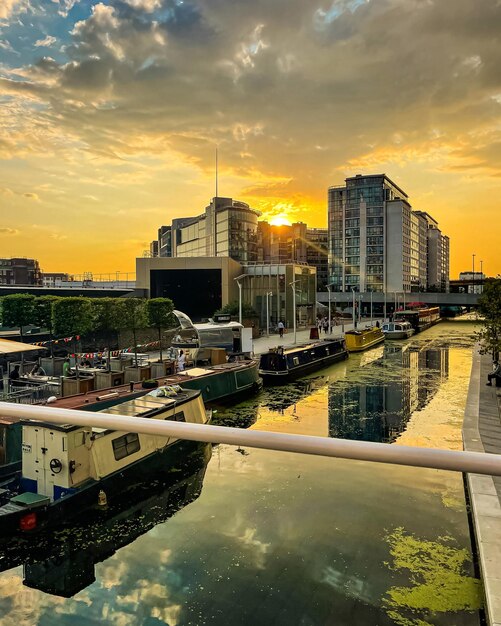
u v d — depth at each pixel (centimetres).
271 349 3269
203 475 1280
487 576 733
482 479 1095
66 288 5778
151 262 6462
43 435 1191
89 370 2422
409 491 1141
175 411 1585
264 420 2209
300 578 849
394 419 2222
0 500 1173
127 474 1262
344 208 14425
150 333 4212
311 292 7438
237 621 748
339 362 4112
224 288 6366
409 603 782
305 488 1161
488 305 2847
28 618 765
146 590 841
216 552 953
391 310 12350
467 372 3550
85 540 1052
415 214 15812
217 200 10856
